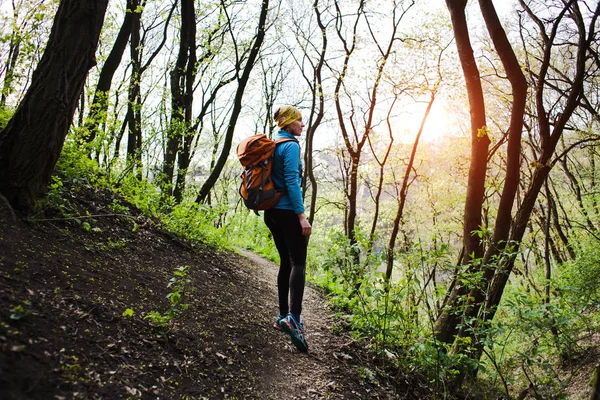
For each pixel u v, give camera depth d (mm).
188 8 8906
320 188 26297
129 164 6746
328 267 4168
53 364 1886
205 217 7801
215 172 9750
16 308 2043
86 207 4547
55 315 2227
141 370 2252
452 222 19953
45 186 3355
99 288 2822
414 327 4223
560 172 20000
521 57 14000
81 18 3301
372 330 4344
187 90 9289
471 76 6457
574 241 16734
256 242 15250
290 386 3045
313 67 16875
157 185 7566
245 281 6070
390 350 4410
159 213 6512
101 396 1879
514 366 4551
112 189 5996
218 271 5688
